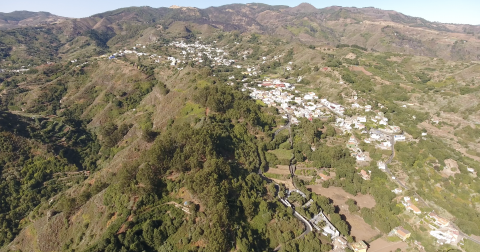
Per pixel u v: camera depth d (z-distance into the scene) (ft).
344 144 505.25
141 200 300.40
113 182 364.79
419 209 369.09
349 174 430.20
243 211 311.68
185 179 314.96
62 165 503.61
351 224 360.48
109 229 278.67
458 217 357.41
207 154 352.49
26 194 435.53
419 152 462.19
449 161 437.17
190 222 283.38
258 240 296.10
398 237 341.41
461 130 527.40
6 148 475.72
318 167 459.32
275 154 466.70
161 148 344.08
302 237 312.71
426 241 333.83
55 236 338.75
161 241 277.23
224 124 471.21
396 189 402.31
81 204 362.12
